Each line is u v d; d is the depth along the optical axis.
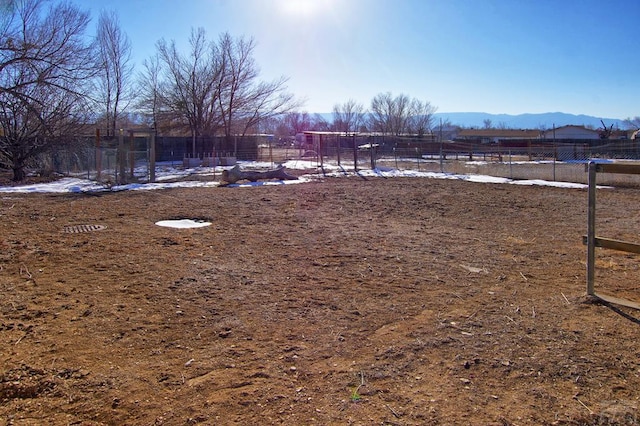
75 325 3.83
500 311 4.18
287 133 77.81
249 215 9.66
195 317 4.03
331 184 16.20
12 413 2.59
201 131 36.53
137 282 4.98
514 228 8.29
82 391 2.82
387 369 3.10
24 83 17.27
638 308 4.14
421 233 7.81
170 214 9.68
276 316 4.07
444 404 2.68
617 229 8.12
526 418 2.54
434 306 4.32
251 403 2.69
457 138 57.84
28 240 6.98
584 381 2.94
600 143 41.06
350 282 5.07
